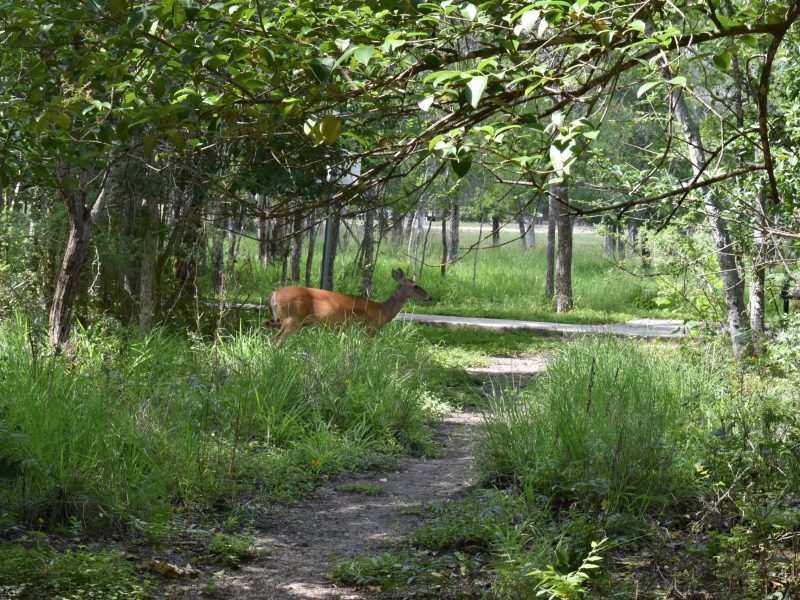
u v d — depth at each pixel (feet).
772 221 21.70
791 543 17.88
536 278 96.43
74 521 19.04
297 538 20.85
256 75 10.89
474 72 9.31
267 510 22.71
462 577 17.85
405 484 26.12
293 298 45.55
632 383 28.02
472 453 27.17
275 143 14.06
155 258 40.09
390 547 20.20
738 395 28.25
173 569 17.65
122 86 11.84
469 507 21.44
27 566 16.29
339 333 41.45
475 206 79.92
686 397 27.76
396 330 49.29
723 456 21.04
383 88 11.12
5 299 38.86
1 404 21.47
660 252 40.34
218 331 36.37
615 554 18.63
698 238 39.29
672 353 36.88
